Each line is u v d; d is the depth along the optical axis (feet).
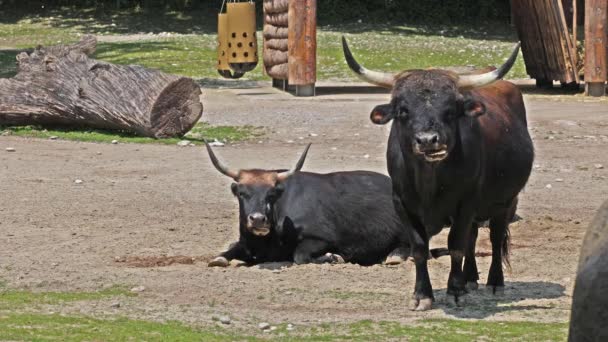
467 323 54.13
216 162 70.38
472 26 265.95
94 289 61.57
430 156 52.26
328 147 115.65
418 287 57.52
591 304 35.12
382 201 71.51
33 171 100.53
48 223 80.28
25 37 237.86
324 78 183.32
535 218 82.99
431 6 270.46
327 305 58.08
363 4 271.28
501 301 59.47
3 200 88.07
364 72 56.08
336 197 71.15
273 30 167.12
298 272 66.54
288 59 158.10
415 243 57.16
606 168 105.09
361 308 57.41
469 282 62.03
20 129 121.70
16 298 59.06
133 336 50.70
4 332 50.93
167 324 53.42
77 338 50.19
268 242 70.03
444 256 71.87
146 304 57.93
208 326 53.21
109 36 240.12
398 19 268.00
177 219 82.33
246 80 180.45
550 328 53.06
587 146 116.98
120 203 87.76
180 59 198.80
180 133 119.55
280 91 164.66
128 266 67.82
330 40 224.33
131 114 117.91
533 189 94.99
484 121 58.49
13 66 188.65
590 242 36.01
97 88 119.75
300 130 126.11
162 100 118.01
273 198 69.31
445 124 52.85
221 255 69.46
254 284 62.95
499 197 60.59
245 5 158.61
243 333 51.85
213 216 83.56
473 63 199.72
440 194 55.52
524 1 167.22
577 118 134.62
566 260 69.41
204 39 228.43
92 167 103.04
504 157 59.82
